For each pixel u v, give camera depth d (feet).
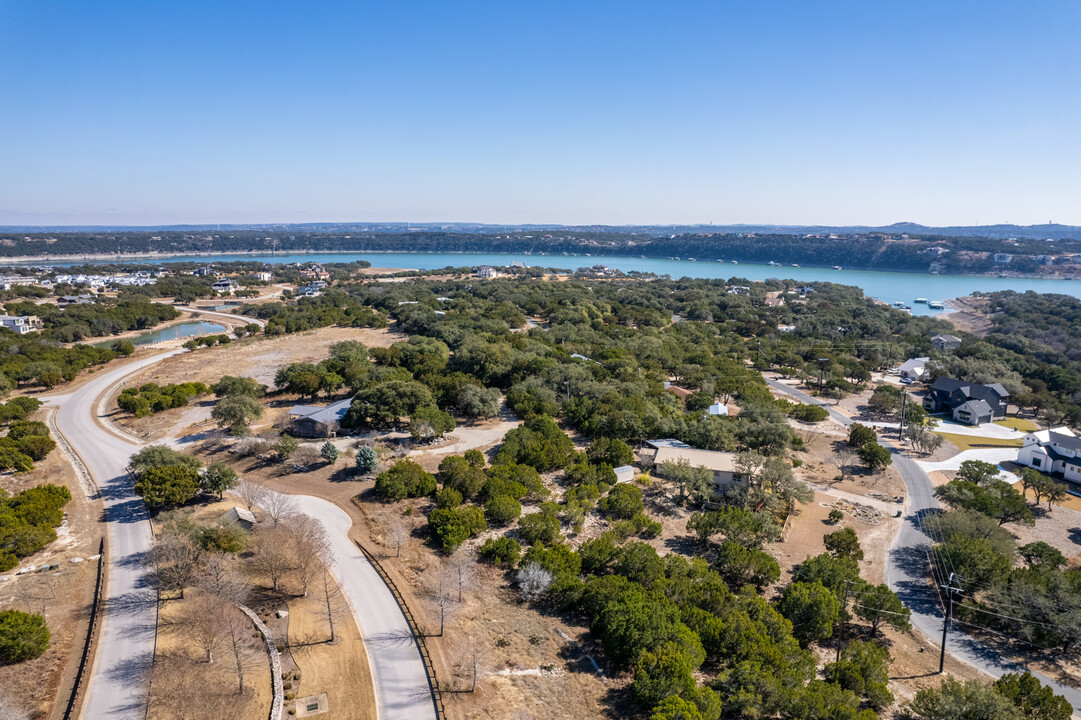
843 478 288.10
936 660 166.20
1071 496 270.67
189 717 127.75
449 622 164.76
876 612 174.19
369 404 318.45
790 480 246.27
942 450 327.47
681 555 207.92
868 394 447.83
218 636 149.18
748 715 131.03
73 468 269.44
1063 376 458.50
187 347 551.18
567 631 164.96
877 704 140.56
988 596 187.93
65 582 178.70
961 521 219.82
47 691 135.44
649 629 149.89
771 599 188.14
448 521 210.79
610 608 158.71
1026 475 269.23
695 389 430.61
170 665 142.92
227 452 287.48
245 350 535.60
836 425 366.43
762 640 150.92
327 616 165.07
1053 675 160.45
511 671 147.13
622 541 213.66
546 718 131.95
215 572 169.07
